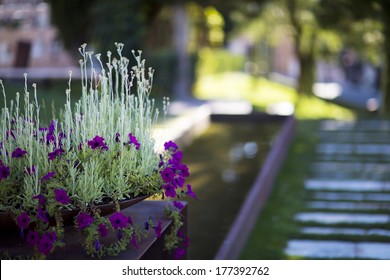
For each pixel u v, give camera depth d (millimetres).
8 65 13320
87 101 3010
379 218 6172
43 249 2299
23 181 2582
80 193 2527
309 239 5508
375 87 27766
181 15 18281
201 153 10602
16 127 2844
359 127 12664
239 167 9375
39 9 14070
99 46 14898
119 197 2648
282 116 14500
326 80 34344
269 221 6062
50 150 2658
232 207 6914
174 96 18031
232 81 27891
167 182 2811
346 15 15969
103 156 2691
